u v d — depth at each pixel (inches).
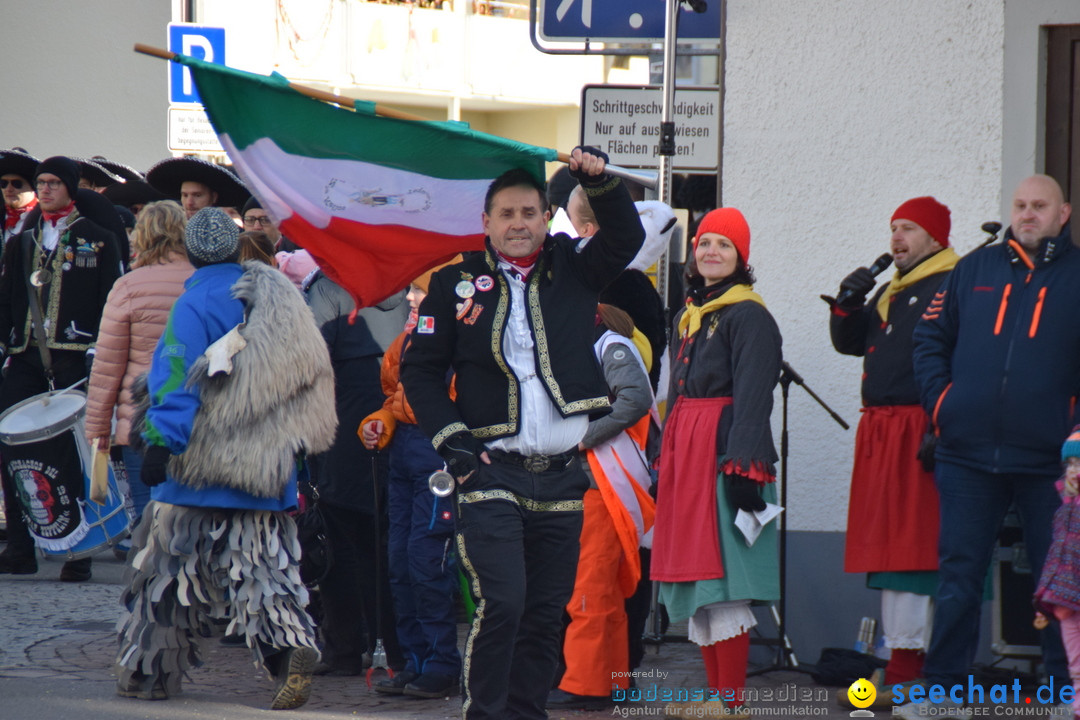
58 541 1197.1
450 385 857.5
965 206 930.7
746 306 792.3
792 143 970.1
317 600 1003.3
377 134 730.2
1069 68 966.4
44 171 1235.2
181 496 774.5
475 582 652.7
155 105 2738.7
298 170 744.3
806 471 975.0
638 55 1199.6
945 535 774.5
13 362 1264.8
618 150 1180.5
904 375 842.8
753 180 981.2
